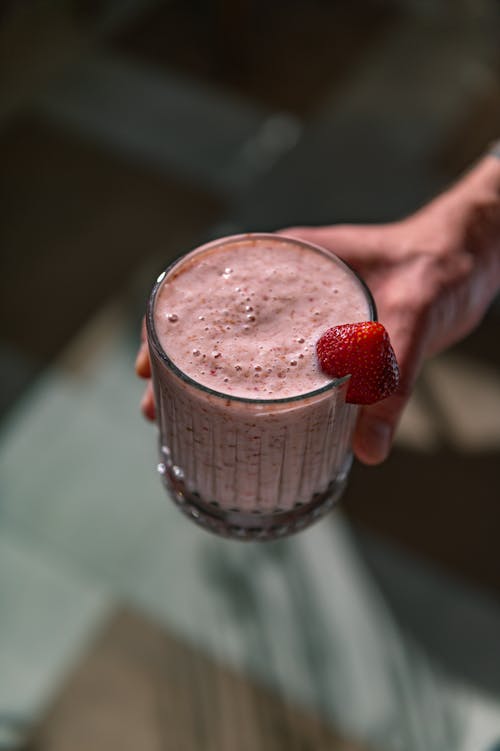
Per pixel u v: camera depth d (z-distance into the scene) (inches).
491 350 38.7
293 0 58.8
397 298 21.0
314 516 19.4
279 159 48.1
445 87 52.7
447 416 37.0
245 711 30.5
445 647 31.7
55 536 34.1
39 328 40.6
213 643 31.8
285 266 17.9
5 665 31.3
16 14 54.7
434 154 48.1
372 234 21.9
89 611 32.4
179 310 17.4
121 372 38.7
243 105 51.9
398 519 34.5
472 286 22.2
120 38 55.7
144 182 47.4
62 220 45.6
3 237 44.8
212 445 17.3
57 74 53.0
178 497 19.6
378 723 30.2
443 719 30.3
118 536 34.1
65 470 35.7
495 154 23.5
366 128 49.9
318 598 32.7
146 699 30.7
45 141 49.3
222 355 16.9
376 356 16.3
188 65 54.2
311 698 30.7
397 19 57.7
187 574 33.2
